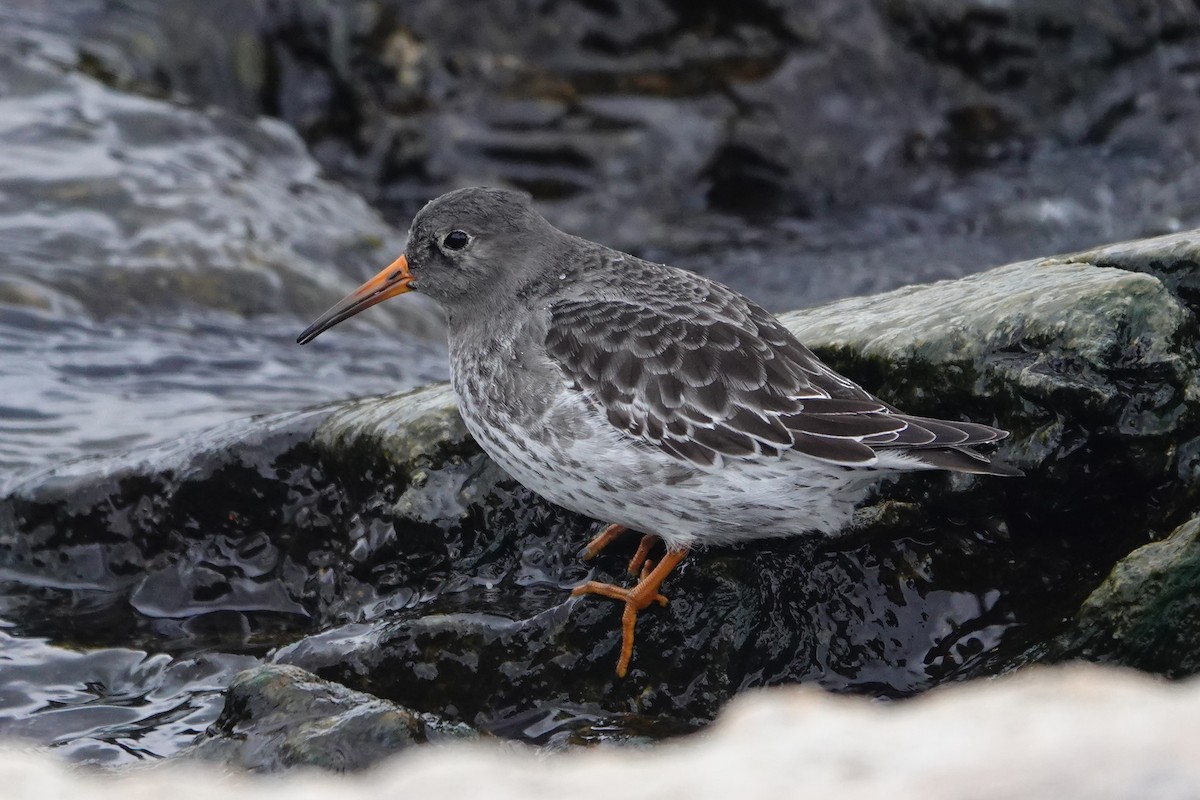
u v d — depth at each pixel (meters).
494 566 11.45
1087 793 4.63
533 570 11.38
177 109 21.08
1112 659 9.10
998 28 22.52
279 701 9.12
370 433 11.80
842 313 11.66
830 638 10.41
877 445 9.70
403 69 23.12
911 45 22.69
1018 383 9.92
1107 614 9.13
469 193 11.66
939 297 11.22
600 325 10.59
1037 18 22.52
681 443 10.14
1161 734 4.98
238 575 12.41
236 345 17.52
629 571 11.02
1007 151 22.80
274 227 19.64
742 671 10.30
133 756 10.08
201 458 12.41
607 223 22.25
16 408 15.35
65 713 10.81
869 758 5.45
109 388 16.11
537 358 10.62
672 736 9.77
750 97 22.72
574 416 10.37
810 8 22.70
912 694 10.02
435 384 12.75
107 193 19.19
